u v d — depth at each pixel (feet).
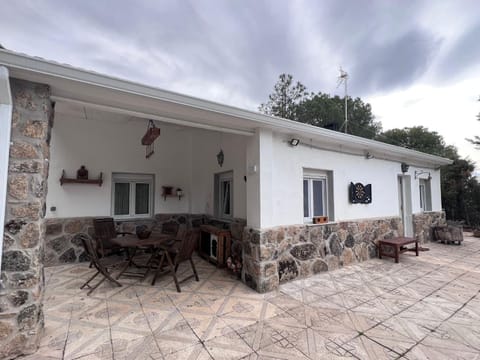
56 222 15.85
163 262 13.41
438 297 10.74
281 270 12.37
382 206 18.97
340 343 7.34
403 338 7.62
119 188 19.10
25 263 6.81
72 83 7.31
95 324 8.40
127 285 12.17
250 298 10.68
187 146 21.70
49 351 6.89
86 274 13.80
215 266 15.75
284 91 39.47
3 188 6.48
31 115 7.09
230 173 17.52
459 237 21.83
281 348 7.09
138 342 7.35
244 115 10.72
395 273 14.08
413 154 20.45
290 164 13.64
